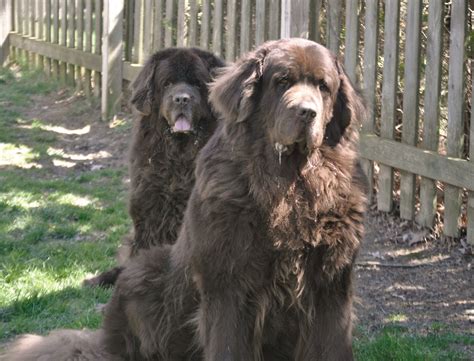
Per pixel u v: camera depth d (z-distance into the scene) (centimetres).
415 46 925
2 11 2080
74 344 655
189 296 614
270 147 571
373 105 996
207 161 597
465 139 933
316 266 581
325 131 587
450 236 901
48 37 1883
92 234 1020
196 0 1359
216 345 579
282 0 1088
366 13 993
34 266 887
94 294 819
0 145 1428
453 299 802
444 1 895
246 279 577
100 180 1244
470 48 912
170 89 812
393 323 754
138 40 1513
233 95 593
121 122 1498
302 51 580
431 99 912
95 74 1652
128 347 652
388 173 979
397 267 880
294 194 572
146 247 839
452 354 672
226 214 569
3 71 2000
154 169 823
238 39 1281
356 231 582
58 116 1616
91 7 1673
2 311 776
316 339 593
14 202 1120
